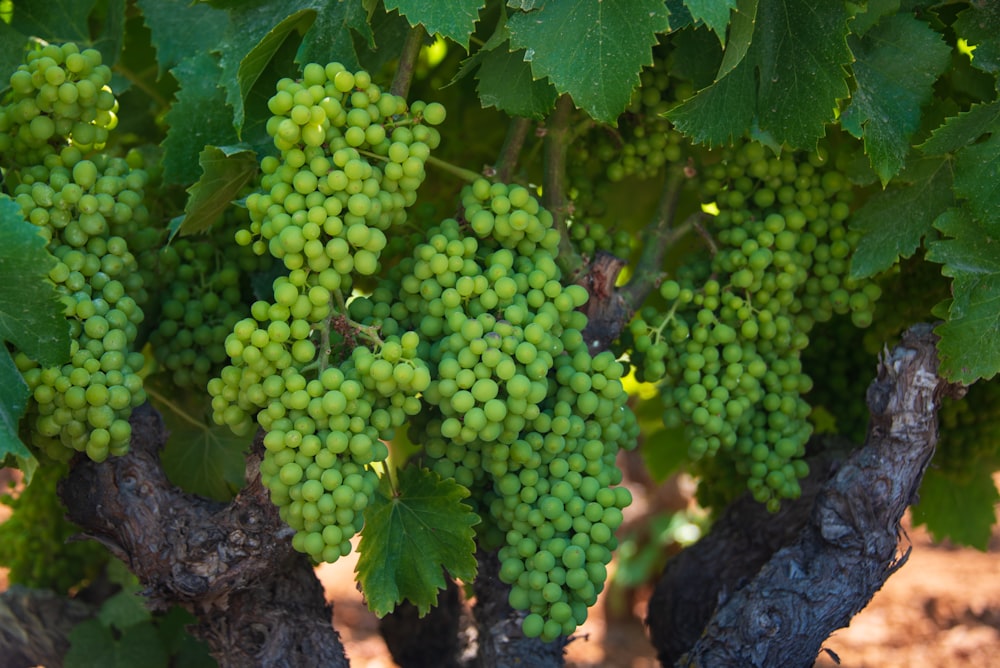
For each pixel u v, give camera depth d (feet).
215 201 2.69
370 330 2.48
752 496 3.10
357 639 6.23
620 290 2.89
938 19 2.70
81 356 2.51
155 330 2.87
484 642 2.88
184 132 2.80
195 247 2.87
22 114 2.59
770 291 2.80
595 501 2.60
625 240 2.91
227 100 2.63
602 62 2.47
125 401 2.52
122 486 2.66
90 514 2.67
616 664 6.30
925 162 2.72
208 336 2.82
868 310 2.83
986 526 3.29
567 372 2.61
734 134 2.65
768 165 2.79
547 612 2.56
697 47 2.71
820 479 3.06
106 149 3.20
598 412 2.64
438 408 2.67
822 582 2.73
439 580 2.63
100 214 2.59
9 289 2.45
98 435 2.50
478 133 3.28
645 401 3.61
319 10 2.61
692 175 2.92
